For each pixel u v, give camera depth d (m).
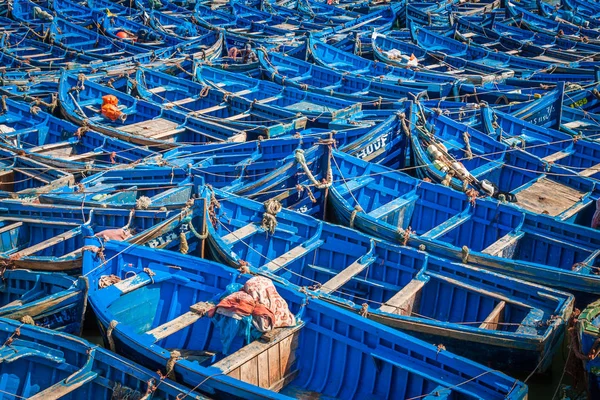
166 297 17.80
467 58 40.81
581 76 35.25
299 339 16.52
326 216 22.64
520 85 34.28
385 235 20.05
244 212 21.02
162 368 14.65
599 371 14.56
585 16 50.47
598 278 17.50
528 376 16.03
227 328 15.98
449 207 22.06
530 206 22.41
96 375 14.84
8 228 20.98
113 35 43.03
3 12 47.72
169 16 47.56
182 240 18.86
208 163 24.61
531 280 18.23
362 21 47.59
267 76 35.38
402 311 17.28
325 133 25.64
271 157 25.52
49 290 18.19
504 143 25.92
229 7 52.09
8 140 27.08
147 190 23.05
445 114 28.89
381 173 23.11
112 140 26.59
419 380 14.95
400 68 36.44
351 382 15.92
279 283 17.14
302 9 52.00
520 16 48.91
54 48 39.84
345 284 19.42
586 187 23.72
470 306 18.05
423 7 53.03
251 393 13.73
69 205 21.50
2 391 14.86
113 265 17.92
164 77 33.38
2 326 15.73
